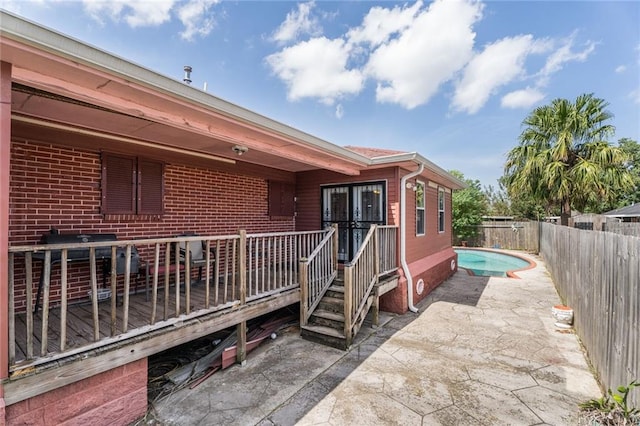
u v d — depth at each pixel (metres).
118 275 4.36
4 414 2.13
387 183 6.66
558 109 11.48
